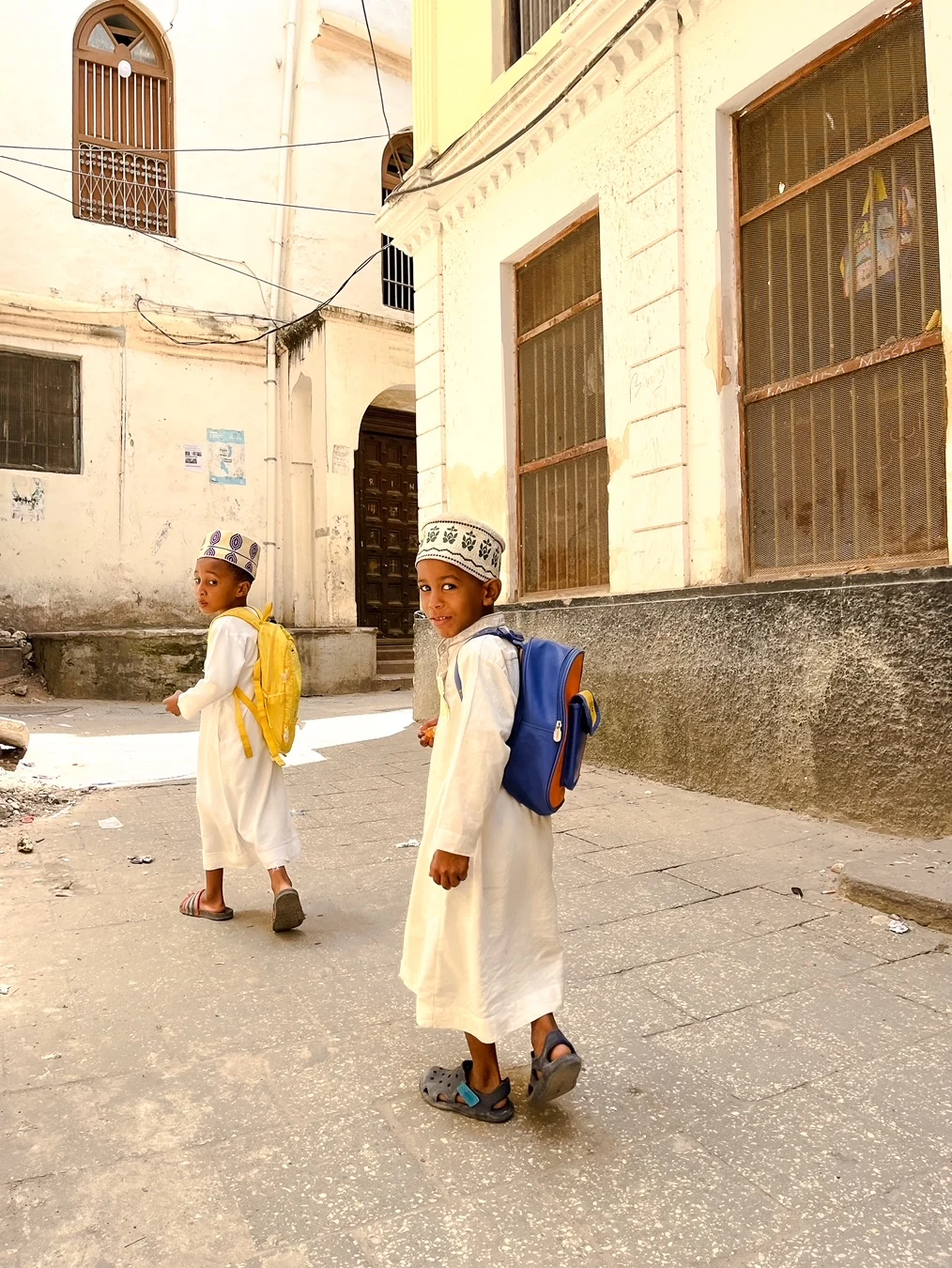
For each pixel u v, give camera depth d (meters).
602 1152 1.98
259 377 13.69
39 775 6.24
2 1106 2.18
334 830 4.86
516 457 7.78
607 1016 2.64
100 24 12.72
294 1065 2.38
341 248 13.95
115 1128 2.08
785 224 5.25
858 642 4.39
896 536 4.67
